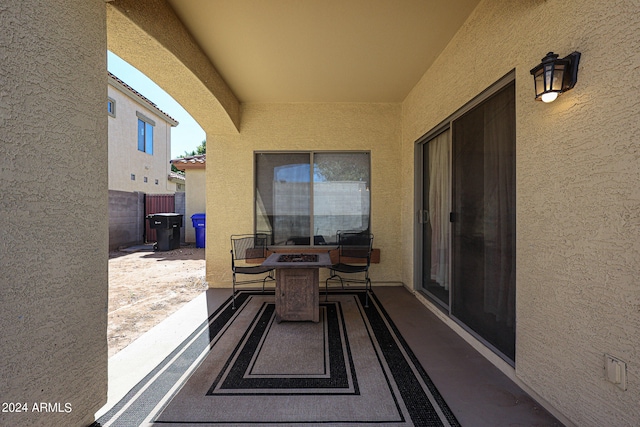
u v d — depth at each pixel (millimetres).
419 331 3020
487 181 2488
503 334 2275
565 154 1604
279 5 2486
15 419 1258
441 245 3510
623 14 1300
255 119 4707
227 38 2961
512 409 1815
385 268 4750
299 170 4789
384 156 4750
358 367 2324
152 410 1823
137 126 11078
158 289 4613
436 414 1785
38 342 1354
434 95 3459
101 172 1718
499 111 2332
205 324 3219
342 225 4805
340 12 2576
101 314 1710
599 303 1407
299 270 3232
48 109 1406
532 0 1874
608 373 1354
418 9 2549
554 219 1684
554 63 1547
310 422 1728
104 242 1730
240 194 4723
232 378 2174
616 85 1328
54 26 1438
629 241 1275
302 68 3582
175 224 8727
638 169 1241
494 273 2389
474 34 2578
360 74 3746
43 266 1378
